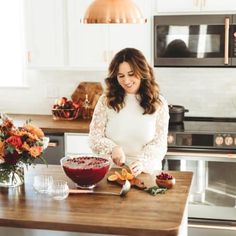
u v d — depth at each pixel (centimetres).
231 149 376
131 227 191
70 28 421
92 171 231
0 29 482
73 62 427
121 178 246
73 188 239
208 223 392
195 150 381
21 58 482
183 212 208
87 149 404
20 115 476
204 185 385
